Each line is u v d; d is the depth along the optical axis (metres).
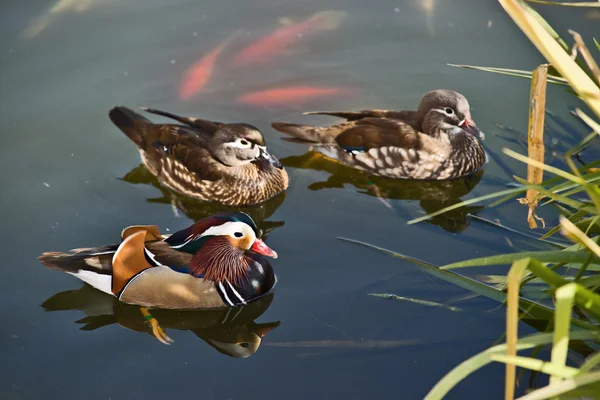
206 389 7.61
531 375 7.46
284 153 12.07
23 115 11.98
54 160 11.34
